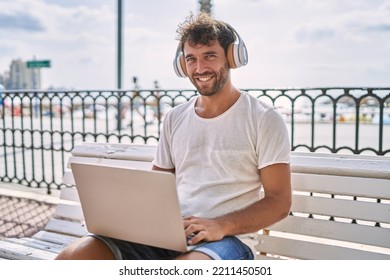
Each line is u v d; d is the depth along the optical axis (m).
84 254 1.71
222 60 1.85
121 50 8.48
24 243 2.45
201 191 1.87
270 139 1.77
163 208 1.57
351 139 9.51
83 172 1.69
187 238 1.67
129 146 2.69
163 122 2.11
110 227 1.75
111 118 9.33
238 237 1.77
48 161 7.98
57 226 2.66
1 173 6.93
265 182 1.79
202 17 1.93
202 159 1.89
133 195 1.61
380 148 3.57
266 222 1.71
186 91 4.30
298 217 2.08
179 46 2.01
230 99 1.90
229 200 1.82
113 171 1.61
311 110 3.79
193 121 1.95
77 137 7.36
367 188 1.93
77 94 5.21
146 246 1.84
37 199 5.14
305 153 2.27
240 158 1.82
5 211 4.69
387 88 3.45
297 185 2.10
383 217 1.90
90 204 1.75
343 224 1.98
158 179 1.52
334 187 2.01
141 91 4.61
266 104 1.85
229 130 1.84
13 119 5.66
